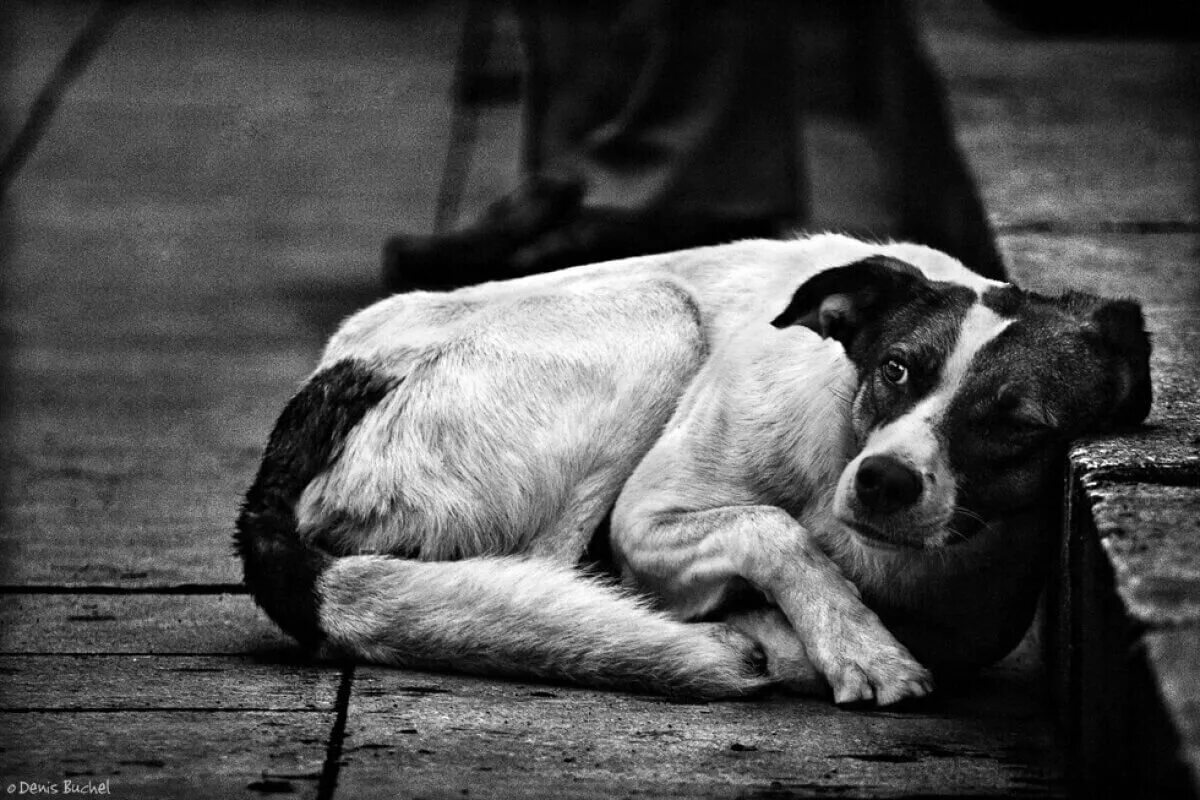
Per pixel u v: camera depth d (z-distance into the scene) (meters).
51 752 5.37
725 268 7.12
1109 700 4.95
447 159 14.42
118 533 7.94
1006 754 5.53
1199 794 3.91
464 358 6.85
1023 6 13.77
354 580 6.34
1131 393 5.84
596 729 5.67
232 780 5.18
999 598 6.21
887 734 5.69
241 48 16.84
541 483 6.76
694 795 5.13
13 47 16.78
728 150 11.28
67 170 14.07
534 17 11.66
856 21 16.70
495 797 5.09
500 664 6.18
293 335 11.12
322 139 14.80
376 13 17.78
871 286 6.11
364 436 6.80
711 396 6.66
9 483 8.62
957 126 11.32
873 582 6.28
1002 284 6.48
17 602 7.04
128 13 17.73
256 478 6.93
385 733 5.59
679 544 6.41
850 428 6.25
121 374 10.39
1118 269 8.45
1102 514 5.24
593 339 6.87
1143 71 12.68
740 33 11.22
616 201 11.09
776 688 6.15
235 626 6.81
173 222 13.11
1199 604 4.66
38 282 11.93
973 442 5.65
